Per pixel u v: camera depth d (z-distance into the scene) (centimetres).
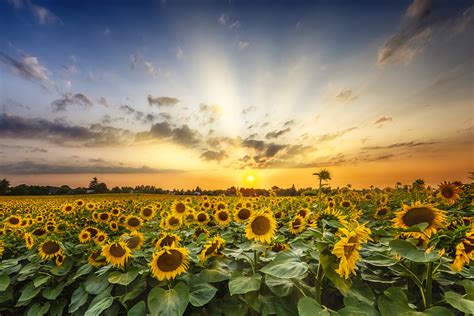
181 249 303
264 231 332
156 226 627
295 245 333
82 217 875
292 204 827
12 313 460
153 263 299
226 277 304
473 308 205
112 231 669
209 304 299
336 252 217
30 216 920
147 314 272
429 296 236
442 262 232
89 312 303
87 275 437
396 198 968
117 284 366
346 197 991
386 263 271
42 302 432
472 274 271
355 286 270
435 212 269
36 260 462
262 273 308
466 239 217
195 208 752
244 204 718
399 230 262
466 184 707
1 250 508
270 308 262
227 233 453
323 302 281
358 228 225
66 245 505
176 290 284
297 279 282
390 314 221
